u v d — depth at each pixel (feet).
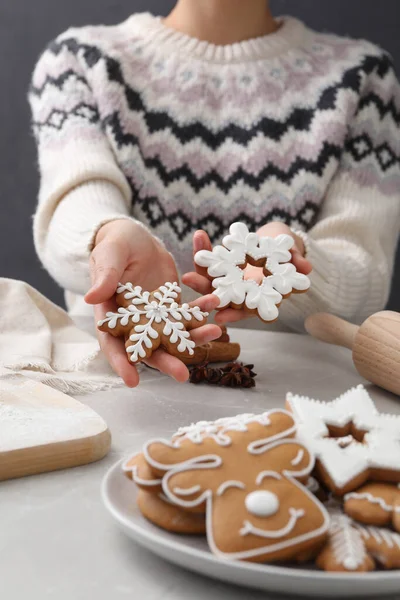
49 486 1.88
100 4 5.11
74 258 2.97
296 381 2.59
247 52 3.78
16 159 5.39
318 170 3.68
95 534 1.72
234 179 3.73
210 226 3.76
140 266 2.47
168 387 2.47
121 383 2.46
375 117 3.80
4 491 1.86
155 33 3.80
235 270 2.36
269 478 1.62
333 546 1.57
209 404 2.35
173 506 1.66
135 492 1.75
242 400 2.40
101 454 1.99
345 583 1.43
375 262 3.66
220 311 2.36
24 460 1.91
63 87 3.70
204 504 1.59
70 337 2.72
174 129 3.71
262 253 2.40
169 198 3.72
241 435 1.67
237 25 3.83
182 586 1.59
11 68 5.26
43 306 2.75
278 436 1.68
